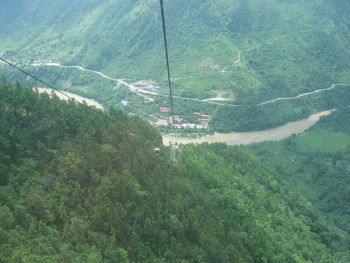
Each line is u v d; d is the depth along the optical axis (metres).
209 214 89.50
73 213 64.25
